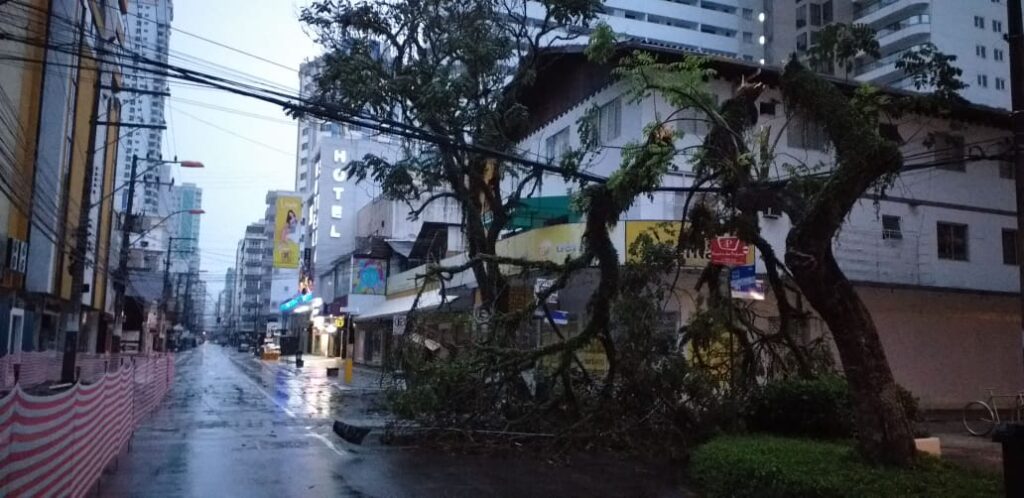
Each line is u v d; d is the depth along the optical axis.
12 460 5.56
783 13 79.06
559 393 13.98
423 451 13.04
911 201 22.00
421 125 18.31
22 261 24.20
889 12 66.38
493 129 18.39
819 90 9.20
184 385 30.78
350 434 14.33
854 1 71.50
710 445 10.48
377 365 43.34
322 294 66.00
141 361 19.36
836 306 8.73
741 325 15.27
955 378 21.91
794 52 9.61
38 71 25.28
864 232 21.34
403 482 10.38
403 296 38.50
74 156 29.09
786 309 12.86
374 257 44.34
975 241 22.95
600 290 13.21
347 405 21.92
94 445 9.12
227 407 21.19
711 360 14.18
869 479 7.79
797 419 11.41
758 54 81.81
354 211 75.81
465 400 13.62
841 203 8.64
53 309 31.70
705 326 12.95
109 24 33.38
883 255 21.44
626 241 18.42
